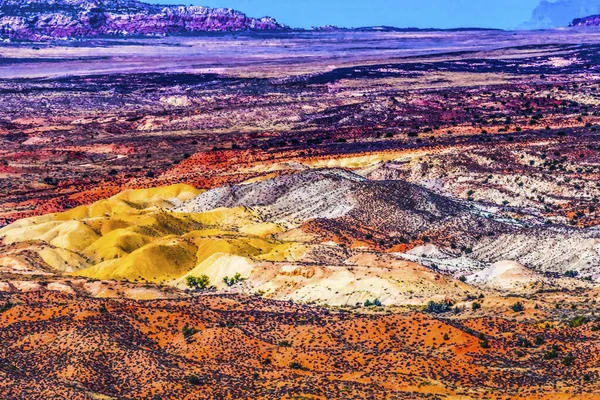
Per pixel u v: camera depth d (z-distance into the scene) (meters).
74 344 102.94
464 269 155.62
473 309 117.38
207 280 149.62
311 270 139.88
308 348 100.94
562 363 93.06
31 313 115.88
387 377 91.00
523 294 126.38
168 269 160.12
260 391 89.69
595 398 82.44
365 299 129.88
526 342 99.19
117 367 97.81
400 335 102.44
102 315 112.94
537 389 86.25
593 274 150.25
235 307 121.50
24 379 94.56
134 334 108.81
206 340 104.06
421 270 135.88
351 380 91.12
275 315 115.12
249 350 101.94
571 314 109.75
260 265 147.38
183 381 93.00
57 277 149.38
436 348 99.00
